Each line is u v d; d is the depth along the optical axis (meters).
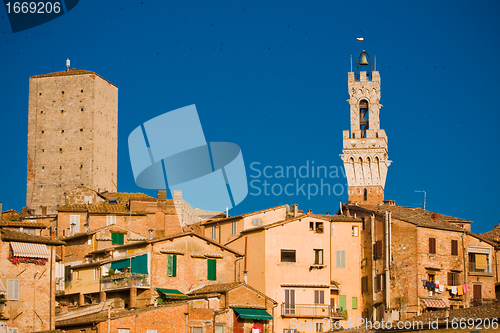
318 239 97.75
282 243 96.00
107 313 80.44
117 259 90.00
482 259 98.06
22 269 75.38
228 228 104.31
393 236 96.12
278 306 93.56
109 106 163.88
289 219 97.06
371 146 144.12
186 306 79.88
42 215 123.06
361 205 110.75
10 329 73.44
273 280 94.44
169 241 89.69
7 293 74.00
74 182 155.88
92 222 114.69
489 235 108.88
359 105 148.25
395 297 94.06
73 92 158.88
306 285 95.25
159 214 117.00
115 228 105.50
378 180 142.75
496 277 99.75
